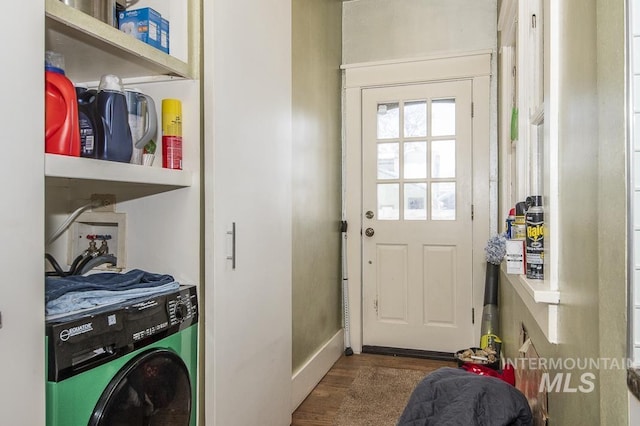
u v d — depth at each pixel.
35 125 0.91
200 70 1.51
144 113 1.39
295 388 2.36
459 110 3.18
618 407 0.74
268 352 1.90
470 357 2.39
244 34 1.70
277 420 2.00
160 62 1.35
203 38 1.50
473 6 3.17
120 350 1.13
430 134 3.24
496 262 2.49
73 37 1.11
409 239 3.28
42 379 0.92
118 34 1.18
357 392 2.59
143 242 1.56
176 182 1.44
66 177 1.03
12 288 0.86
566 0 1.13
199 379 1.49
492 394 1.16
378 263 3.35
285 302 2.10
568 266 1.09
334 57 3.25
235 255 1.62
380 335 3.34
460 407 1.11
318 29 2.88
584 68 0.95
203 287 1.51
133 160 1.33
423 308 3.26
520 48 1.95
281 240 2.06
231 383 1.58
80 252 1.63
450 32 3.21
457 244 3.18
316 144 2.82
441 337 3.22
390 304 3.32
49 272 1.45
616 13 0.74
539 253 1.37
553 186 1.22
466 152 3.16
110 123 1.18
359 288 3.36
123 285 1.29
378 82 3.32
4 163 0.85
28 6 0.90
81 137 1.14
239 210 1.66
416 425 1.17
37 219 0.92
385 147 3.35
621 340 0.72
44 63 0.94
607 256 0.79
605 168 0.80
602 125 0.82
